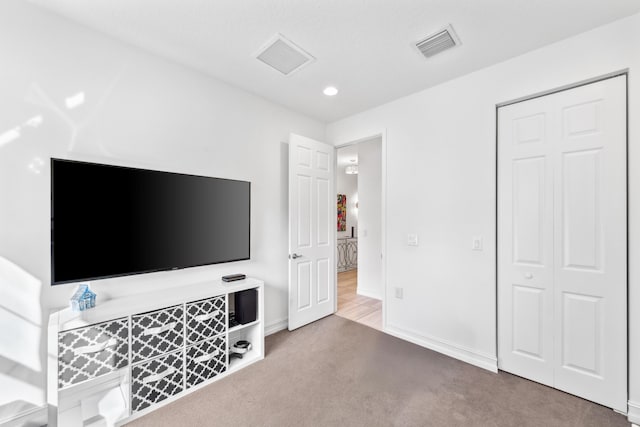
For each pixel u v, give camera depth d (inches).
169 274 83.3
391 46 77.3
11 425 58.9
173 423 63.1
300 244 117.7
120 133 74.6
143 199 75.7
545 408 67.7
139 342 65.8
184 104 87.4
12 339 59.6
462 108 92.1
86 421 61.3
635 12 63.1
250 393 73.8
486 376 81.7
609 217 67.8
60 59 65.9
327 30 71.0
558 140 75.1
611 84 67.9
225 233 95.0
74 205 64.3
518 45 76.0
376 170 169.6
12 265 59.7
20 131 60.8
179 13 65.0
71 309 62.2
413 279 104.4
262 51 80.2
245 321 88.9
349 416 65.3
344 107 118.7
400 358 92.3
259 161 108.6
